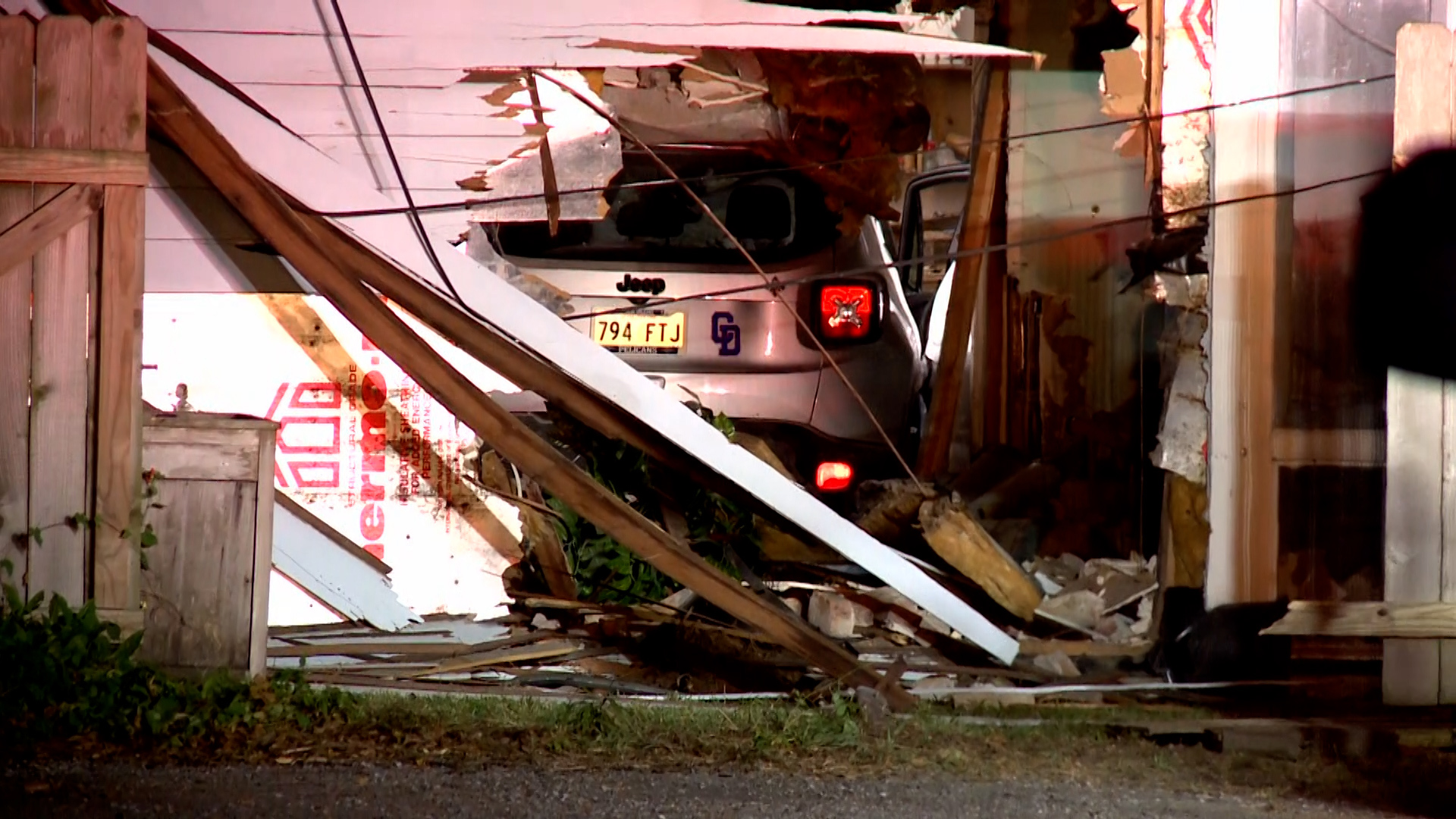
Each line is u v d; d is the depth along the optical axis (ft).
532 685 80.59
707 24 79.46
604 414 82.58
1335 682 79.82
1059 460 111.75
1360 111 80.02
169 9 76.95
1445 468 78.95
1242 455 80.07
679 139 108.58
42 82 71.00
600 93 81.41
